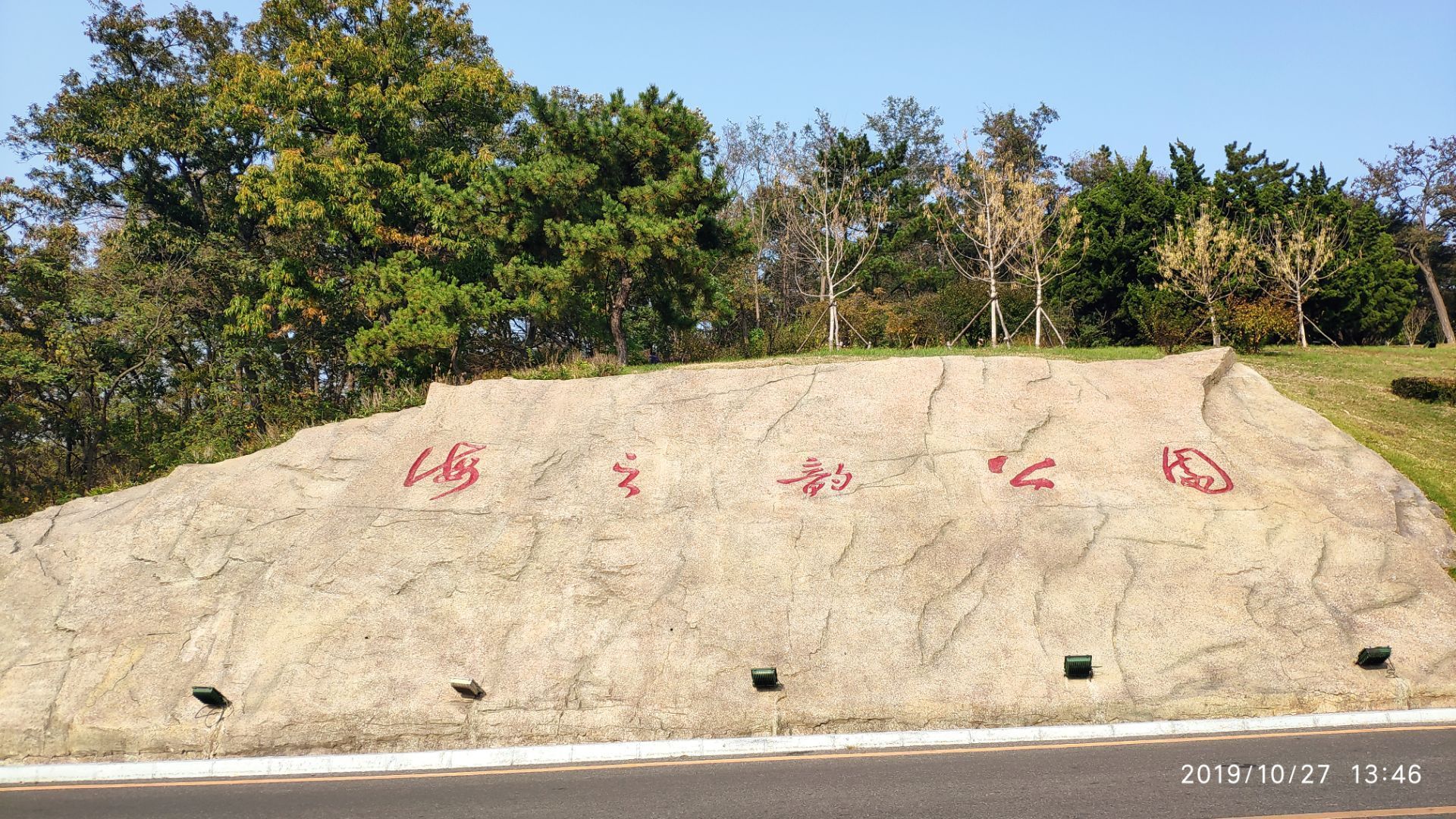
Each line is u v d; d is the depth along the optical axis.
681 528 10.83
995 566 9.93
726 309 23.19
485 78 22.78
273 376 21.94
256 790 7.73
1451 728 7.70
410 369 20.20
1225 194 28.38
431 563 10.63
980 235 23.20
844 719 8.32
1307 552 9.93
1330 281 26.36
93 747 8.84
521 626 9.70
